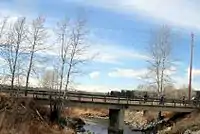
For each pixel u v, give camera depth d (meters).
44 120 33.72
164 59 48.38
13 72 35.47
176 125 42.03
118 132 44.22
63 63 39.00
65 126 37.19
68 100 40.03
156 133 44.78
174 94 76.19
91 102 42.41
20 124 27.41
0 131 24.64
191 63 57.62
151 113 55.28
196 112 47.66
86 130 43.78
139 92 65.75
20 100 32.03
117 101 44.53
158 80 48.56
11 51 39.44
